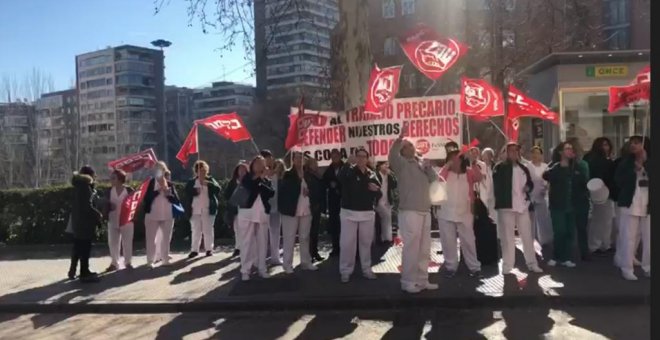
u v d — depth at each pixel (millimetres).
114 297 8586
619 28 38500
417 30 9344
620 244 8719
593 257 10148
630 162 8438
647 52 12055
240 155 51562
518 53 26359
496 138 26953
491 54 27469
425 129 9695
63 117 60000
